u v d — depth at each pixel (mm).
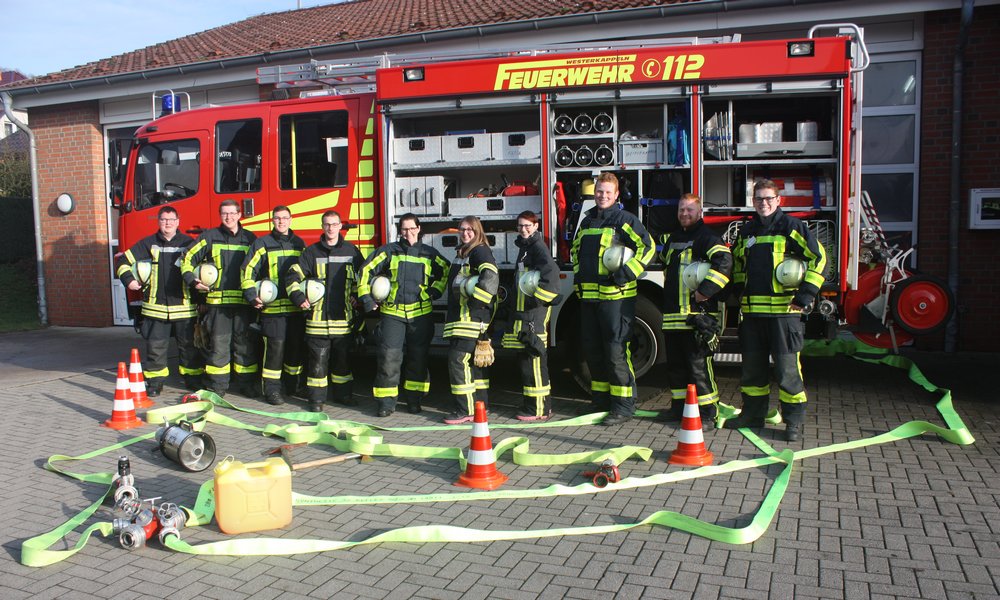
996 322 8453
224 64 11172
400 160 6988
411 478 4777
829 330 6078
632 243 5676
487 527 3945
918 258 8727
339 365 6773
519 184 6926
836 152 6051
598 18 9148
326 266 6500
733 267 5723
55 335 11930
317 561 3586
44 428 6133
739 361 6172
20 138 25016
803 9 8555
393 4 13539
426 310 6371
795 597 3119
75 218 12758
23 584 3391
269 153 7441
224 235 6988
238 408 6637
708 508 4121
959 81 8281
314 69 7816
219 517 3875
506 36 9750
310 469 4984
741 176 6484
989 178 8367
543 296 5773
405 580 3363
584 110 6652
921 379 6820
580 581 3303
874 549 3555
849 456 4949
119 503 4070
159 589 3328
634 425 5867
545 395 6109
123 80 11875
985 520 3869
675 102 6379
